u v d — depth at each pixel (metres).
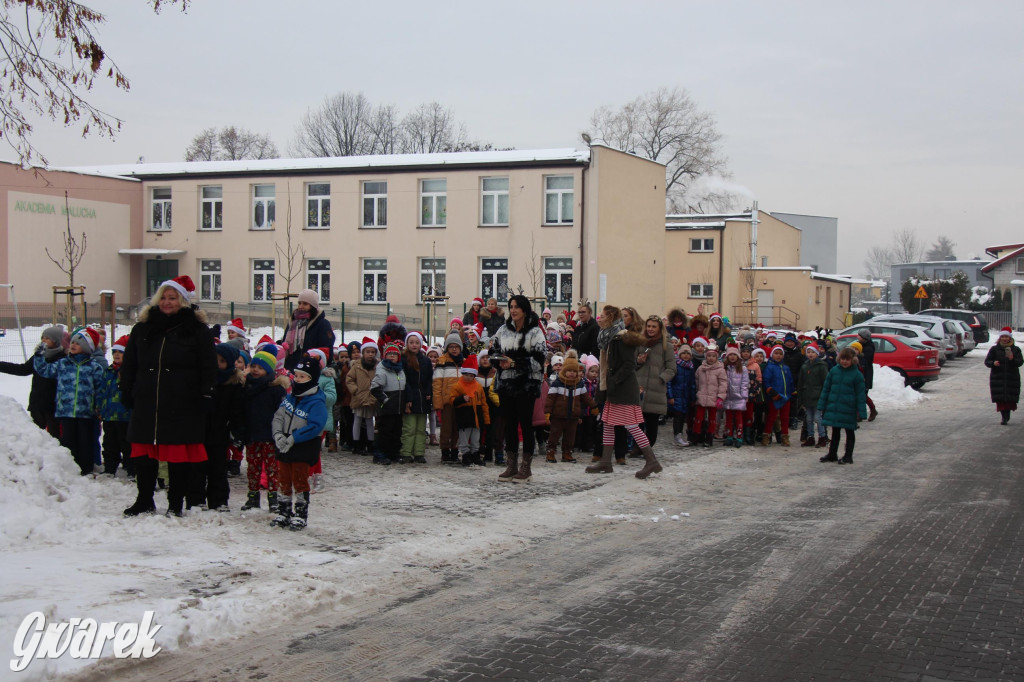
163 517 8.06
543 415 12.52
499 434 12.41
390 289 36.94
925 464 12.83
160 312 8.03
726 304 51.19
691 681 4.79
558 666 5.00
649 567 7.13
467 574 6.89
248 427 8.72
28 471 8.41
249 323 37.66
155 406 8.02
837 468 12.47
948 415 19.56
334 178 37.38
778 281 52.22
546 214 35.53
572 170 35.00
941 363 33.12
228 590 6.10
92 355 10.20
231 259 38.34
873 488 10.88
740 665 5.03
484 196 36.22
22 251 33.41
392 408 11.71
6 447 8.46
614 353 11.45
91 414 10.06
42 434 8.95
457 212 36.19
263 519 8.42
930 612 6.01
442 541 7.87
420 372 11.99
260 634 5.49
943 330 33.84
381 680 4.79
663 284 39.69
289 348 11.41
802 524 8.77
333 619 5.80
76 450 10.14
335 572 6.73
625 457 13.03
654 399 12.83
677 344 15.36
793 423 17.61
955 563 7.27
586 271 34.91
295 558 7.04
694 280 51.22
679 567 7.13
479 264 36.12
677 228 51.25
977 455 13.71
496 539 8.02
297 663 5.02
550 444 12.59
